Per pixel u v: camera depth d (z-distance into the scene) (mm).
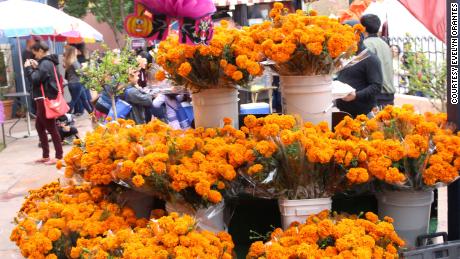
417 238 3127
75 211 3270
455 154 3018
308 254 2635
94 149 3328
